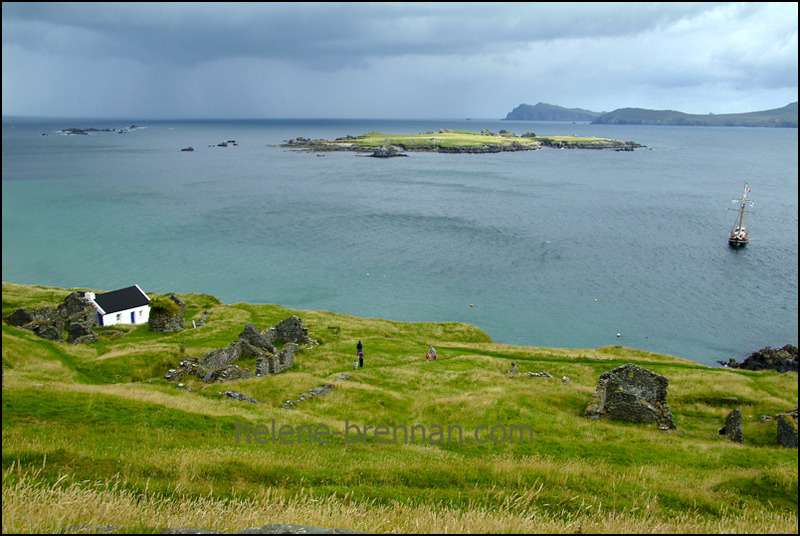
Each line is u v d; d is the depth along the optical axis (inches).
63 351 1951.3
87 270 4785.9
